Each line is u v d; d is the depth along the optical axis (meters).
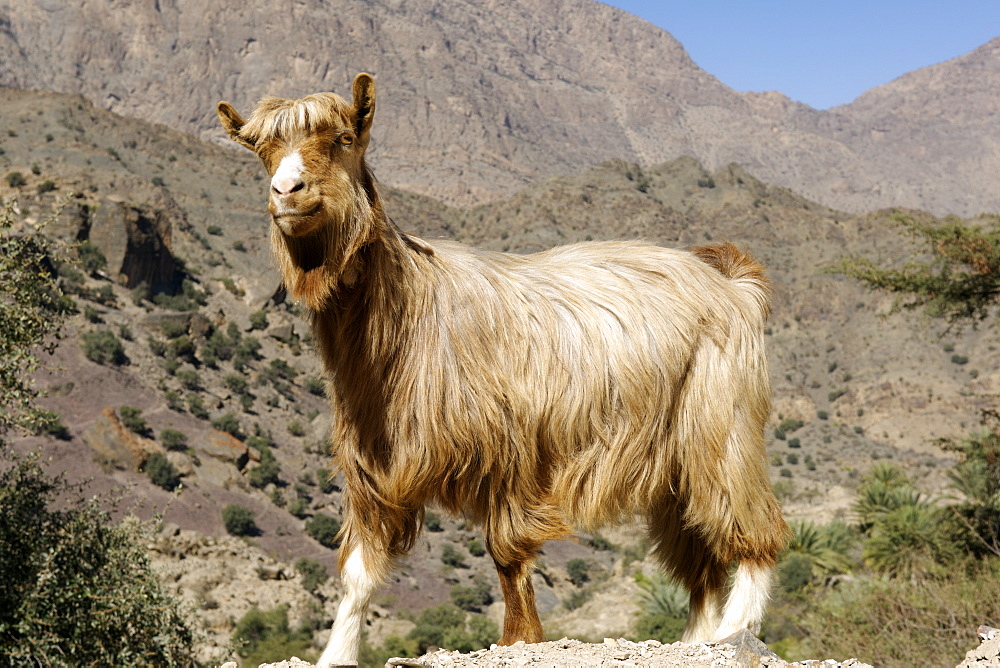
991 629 5.44
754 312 5.17
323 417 123.12
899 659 13.92
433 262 4.57
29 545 9.99
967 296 21.75
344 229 4.11
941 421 176.25
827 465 161.88
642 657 4.43
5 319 10.01
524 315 4.62
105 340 112.25
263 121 4.10
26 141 186.12
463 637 53.22
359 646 4.39
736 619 4.76
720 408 4.82
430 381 4.37
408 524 4.55
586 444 4.65
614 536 89.25
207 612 54.22
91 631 9.72
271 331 145.50
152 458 90.88
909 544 23.05
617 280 4.91
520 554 4.55
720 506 4.81
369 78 4.09
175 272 148.12
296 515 96.25
